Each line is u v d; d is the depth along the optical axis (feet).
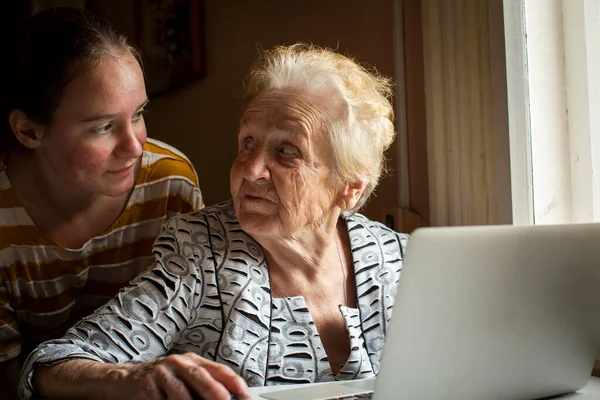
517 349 3.10
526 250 2.92
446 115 5.82
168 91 11.21
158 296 3.77
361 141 4.11
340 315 4.10
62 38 4.37
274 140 3.90
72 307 5.41
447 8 5.70
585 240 3.10
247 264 3.99
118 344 3.60
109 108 4.37
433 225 6.04
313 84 4.04
